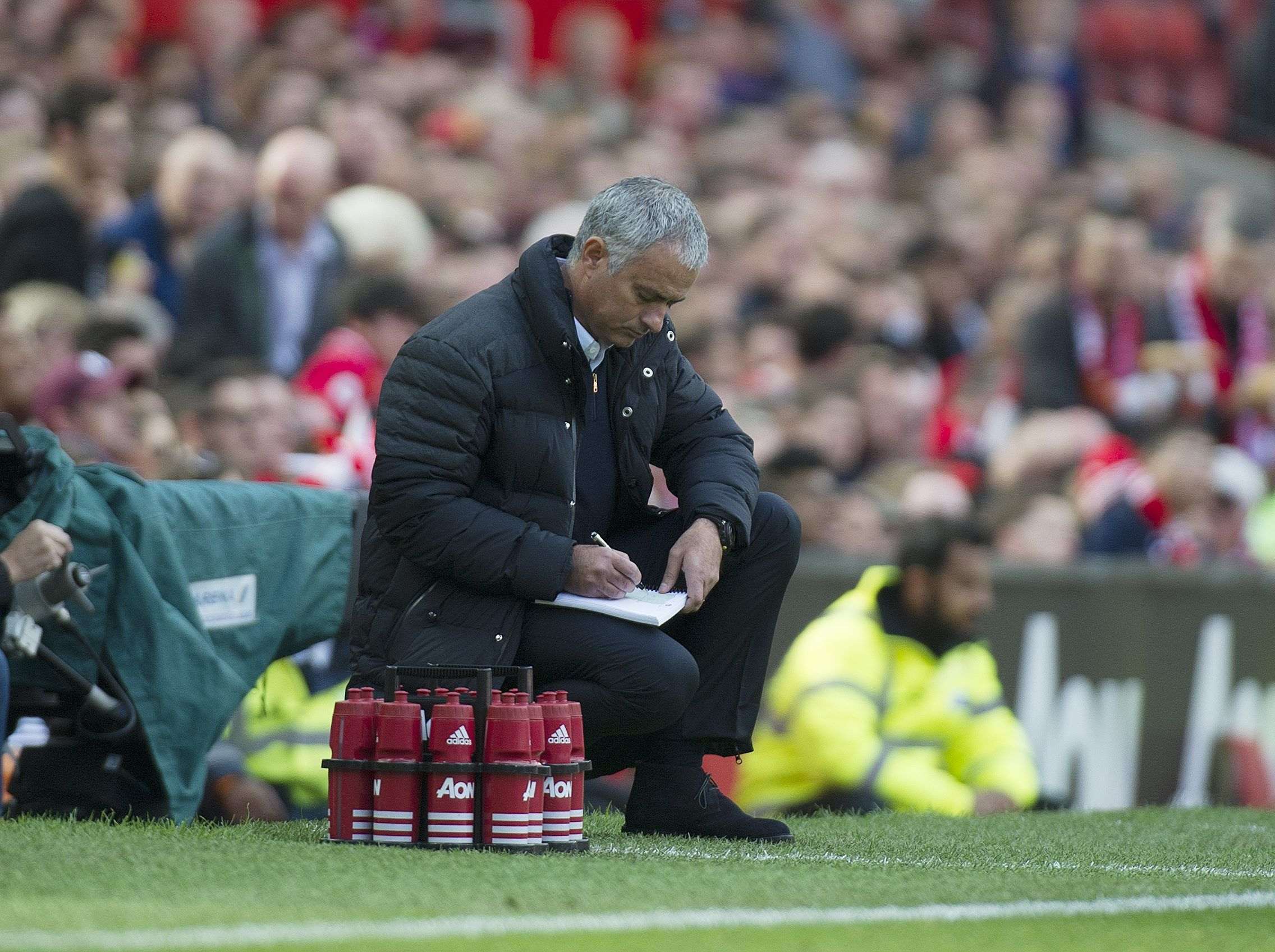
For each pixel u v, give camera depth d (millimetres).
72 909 10453
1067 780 25125
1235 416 39156
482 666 13914
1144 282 39188
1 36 36906
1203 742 26688
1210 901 12305
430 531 13945
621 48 47438
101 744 15078
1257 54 61625
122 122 31547
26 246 28062
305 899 11016
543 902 11148
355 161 34562
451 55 46250
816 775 20812
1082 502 32031
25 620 13938
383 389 14289
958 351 38469
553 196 38438
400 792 13172
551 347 14109
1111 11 59812
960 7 57438
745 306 37469
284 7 45094
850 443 30172
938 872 13344
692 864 13031
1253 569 27266
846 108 49031
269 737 18641
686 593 14273
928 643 21469
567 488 14344
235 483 16469
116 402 21625
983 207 44656
